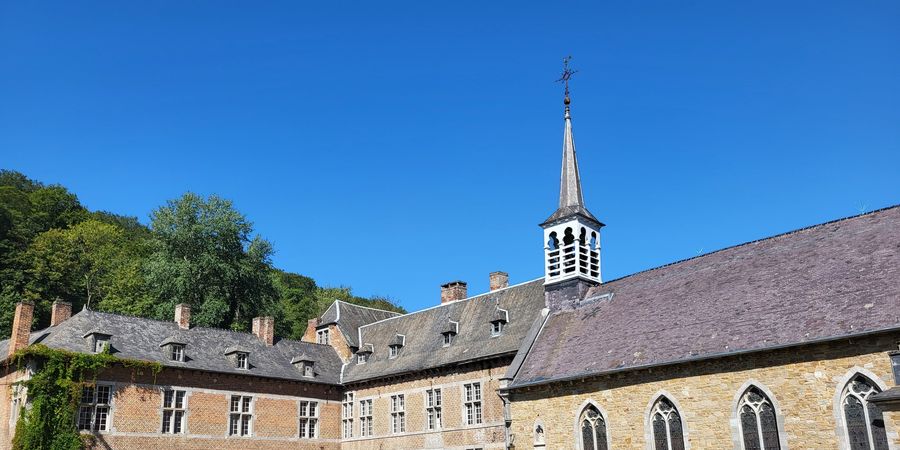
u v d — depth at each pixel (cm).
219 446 4372
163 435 4159
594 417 3025
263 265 6581
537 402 3269
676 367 2750
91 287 7169
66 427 3772
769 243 3139
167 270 5906
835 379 2331
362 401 4856
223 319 6100
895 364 2120
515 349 3859
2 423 3891
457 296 5009
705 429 2622
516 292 4372
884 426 2200
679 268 3409
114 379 4056
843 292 2536
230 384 4525
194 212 6228
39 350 3775
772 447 2453
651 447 2778
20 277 6569
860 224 2872
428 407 4359
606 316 3422
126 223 10181
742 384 2555
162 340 4447
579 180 4078
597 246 3947
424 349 4594
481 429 3988
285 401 4750
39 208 8275
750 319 2703
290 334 8469
